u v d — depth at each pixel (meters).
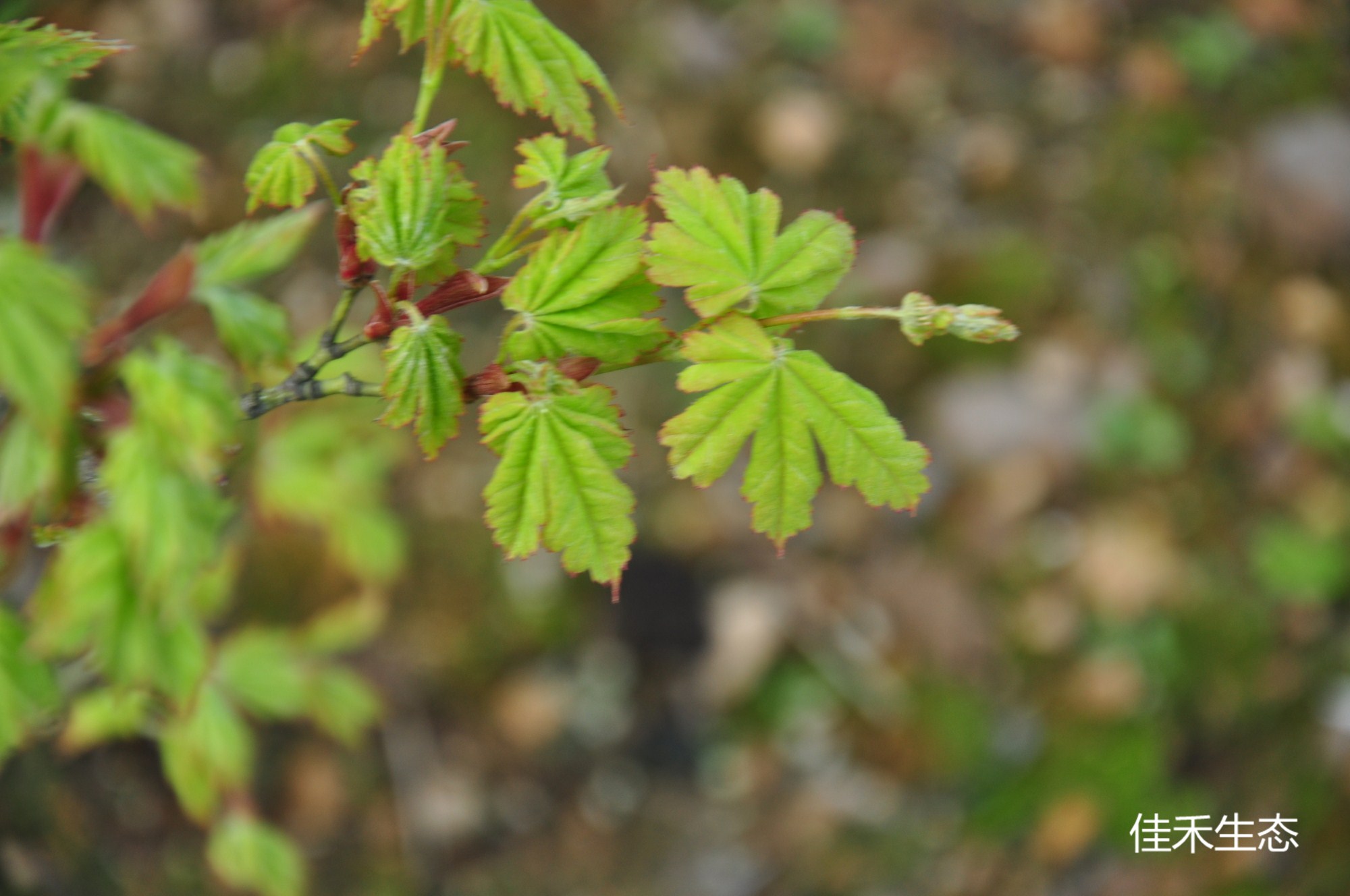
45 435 0.62
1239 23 2.11
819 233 0.64
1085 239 1.88
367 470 1.27
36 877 1.07
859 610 1.69
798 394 0.64
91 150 0.64
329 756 1.56
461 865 1.55
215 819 1.28
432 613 1.63
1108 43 2.07
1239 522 1.74
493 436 0.63
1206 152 1.96
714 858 1.60
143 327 0.65
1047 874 1.56
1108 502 1.74
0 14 0.67
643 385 1.72
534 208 0.64
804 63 1.97
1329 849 1.52
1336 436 1.79
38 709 0.68
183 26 1.80
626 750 1.66
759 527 0.64
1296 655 1.66
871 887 1.56
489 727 1.62
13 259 0.62
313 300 1.63
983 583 1.70
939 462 1.75
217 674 0.96
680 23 1.94
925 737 1.64
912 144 1.94
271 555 1.54
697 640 1.69
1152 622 1.68
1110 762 1.60
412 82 1.79
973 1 2.09
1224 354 1.83
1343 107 2.04
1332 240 1.92
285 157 0.64
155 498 0.64
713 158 1.86
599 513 0.64
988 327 0.63
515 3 0.65
